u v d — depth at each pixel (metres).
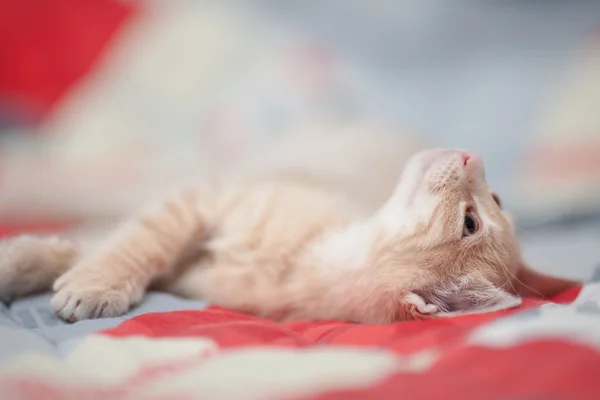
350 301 0.35
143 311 0.33
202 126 0.68
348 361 0.25
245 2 0.79
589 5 0.84
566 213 0.50
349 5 0.81
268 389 0.23
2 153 0.60
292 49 0.76
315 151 0.54
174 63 0.73
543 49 0.78
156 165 0.62
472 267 0.35
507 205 0.51
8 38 0.66
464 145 0.62
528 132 0.64
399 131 0.58
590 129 0.63
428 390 0.23
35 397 0.23
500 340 0.26
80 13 0.70
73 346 0.27
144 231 0.37
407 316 0.33
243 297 0.37
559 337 0.25
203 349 0.26
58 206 0.53
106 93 0.69
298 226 0.39
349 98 0.72
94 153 0.64
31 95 0.66
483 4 0.84
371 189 0.49
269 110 0.70
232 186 0.42
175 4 0.77
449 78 0.75
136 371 0.25
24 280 0.35
